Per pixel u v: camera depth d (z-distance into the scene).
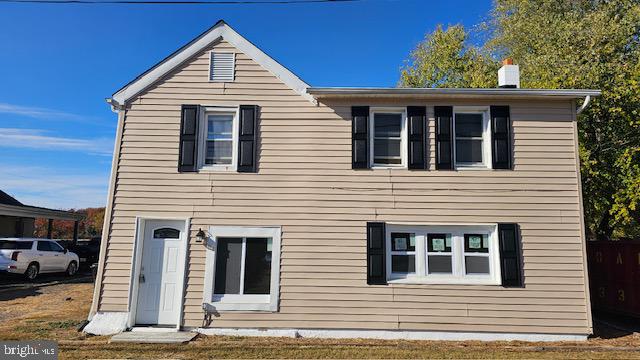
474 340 8.78
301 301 9.03
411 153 9.45
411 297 8.98
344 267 9.14
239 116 9.71
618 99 12.27
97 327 8.77
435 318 8.90
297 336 8.88
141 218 9.38
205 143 9.80
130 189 9.47
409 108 9.61
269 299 9.09
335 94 9.50
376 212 9.32
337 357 7.48
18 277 16.98
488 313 8.89
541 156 9.42
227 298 9.12
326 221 9.31
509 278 8.94
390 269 9.20
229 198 9.43
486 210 9.27
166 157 9.60
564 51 14.02
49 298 13.08
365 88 9.37
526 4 19.95
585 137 12.88
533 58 15.81
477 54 20.77
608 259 11.41
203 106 9.79
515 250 9.06
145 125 9.71
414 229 9.34
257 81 9.85
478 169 9.40
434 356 7.57
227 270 9.27
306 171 9.50
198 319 8.99
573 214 9.22
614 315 11.70
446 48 21.59
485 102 9.61
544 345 8.37
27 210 20.98
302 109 9.73
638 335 9.24
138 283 9.26
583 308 8.89
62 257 19.20
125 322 8.88
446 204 9.30
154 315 9.23
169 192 9.47
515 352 7.87
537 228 9.17
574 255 9.07
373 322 8.92
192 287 9.12
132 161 9.58
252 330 8.95
